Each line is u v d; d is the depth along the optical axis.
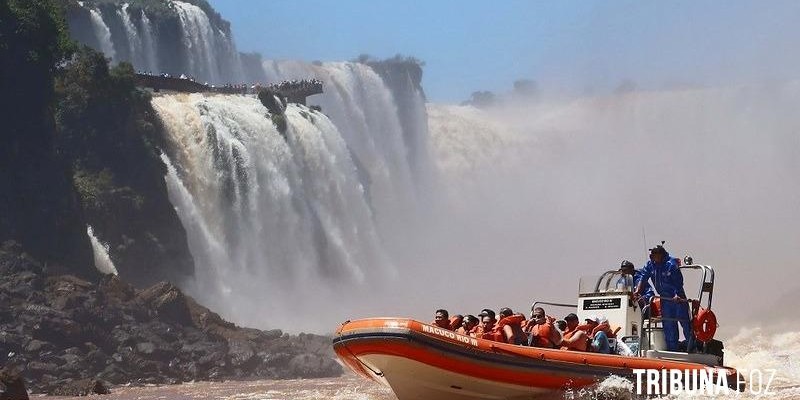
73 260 56.59
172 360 48.44
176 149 73.06
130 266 63.34
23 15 57.78
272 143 79.62
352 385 40.69
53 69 60.53
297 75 105.75
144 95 70.88
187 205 71.75
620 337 22.97
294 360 51.22
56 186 57.62
